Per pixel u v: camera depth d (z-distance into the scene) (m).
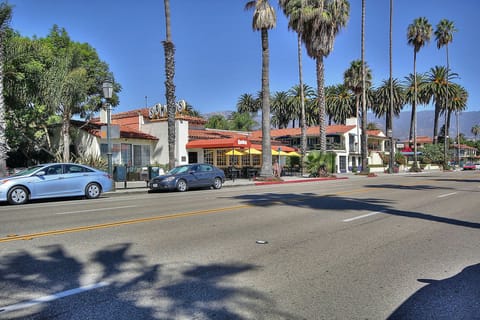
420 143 103.00
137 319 3.90
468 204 13.26
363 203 13.33
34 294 4.55
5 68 20.86
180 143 31.03
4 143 17.59
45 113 23.67
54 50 26.84
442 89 68.75
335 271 5.52
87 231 8.26
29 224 9.20
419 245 7.11
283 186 23.61
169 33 23.31
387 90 70.44
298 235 7.91
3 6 16.80
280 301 4.40
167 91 23.20
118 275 5.26
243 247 6.86
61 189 15.25
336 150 51.62
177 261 5.94
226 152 34.66
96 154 26.19
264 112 28.02
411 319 3.97
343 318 3.98
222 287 4.83
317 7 32.69
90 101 27.33
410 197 15.53
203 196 16.84
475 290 4.79
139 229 8.50
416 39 54.84
